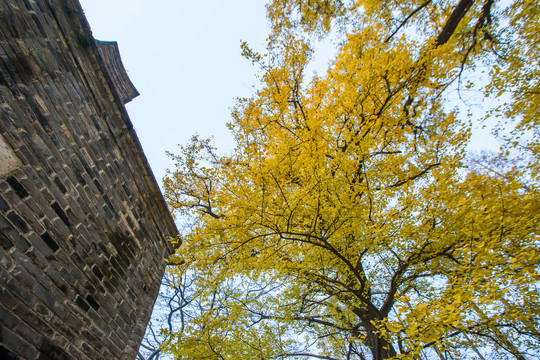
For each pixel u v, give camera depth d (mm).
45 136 2527
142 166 4270
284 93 6215
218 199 4906
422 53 5270
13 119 2211
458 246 4742
